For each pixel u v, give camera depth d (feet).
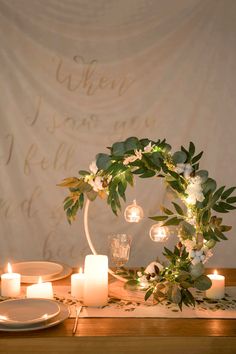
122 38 8.71
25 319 4.05
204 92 8.81
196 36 8.77
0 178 8.66
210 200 4.42
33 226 8.78
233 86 8.83
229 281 5.69
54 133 8.72
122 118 8.78
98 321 4.23
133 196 8.76
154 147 4.83
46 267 5.95
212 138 8.84
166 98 8.79
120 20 8.70
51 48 8.66
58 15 8.64
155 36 8.74
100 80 8.73
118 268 5.56
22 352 3.81
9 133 8.64
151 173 4.59
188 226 4.41
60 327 4.07
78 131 8.75
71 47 8.68
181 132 8.82
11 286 4.93
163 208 4.66
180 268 4.39
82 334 3.90
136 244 8.83
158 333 3.94
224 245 8.93
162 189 8.75
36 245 8.81
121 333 3.93
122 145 4.72
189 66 8.78
